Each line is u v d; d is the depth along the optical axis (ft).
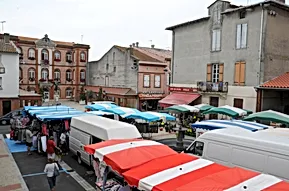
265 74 71.41
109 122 45.11
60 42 170.71
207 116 81.35
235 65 77.41
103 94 134.51
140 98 118.83
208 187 18.43
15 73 101.35
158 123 76.02
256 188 18.16
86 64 169.17
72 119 51.65
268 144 28.43
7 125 84.89
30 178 40.47
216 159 33.12
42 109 67.46
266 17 70.03
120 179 32.83
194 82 91.09
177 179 21.09
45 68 160.35
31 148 56.95
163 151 28.63
